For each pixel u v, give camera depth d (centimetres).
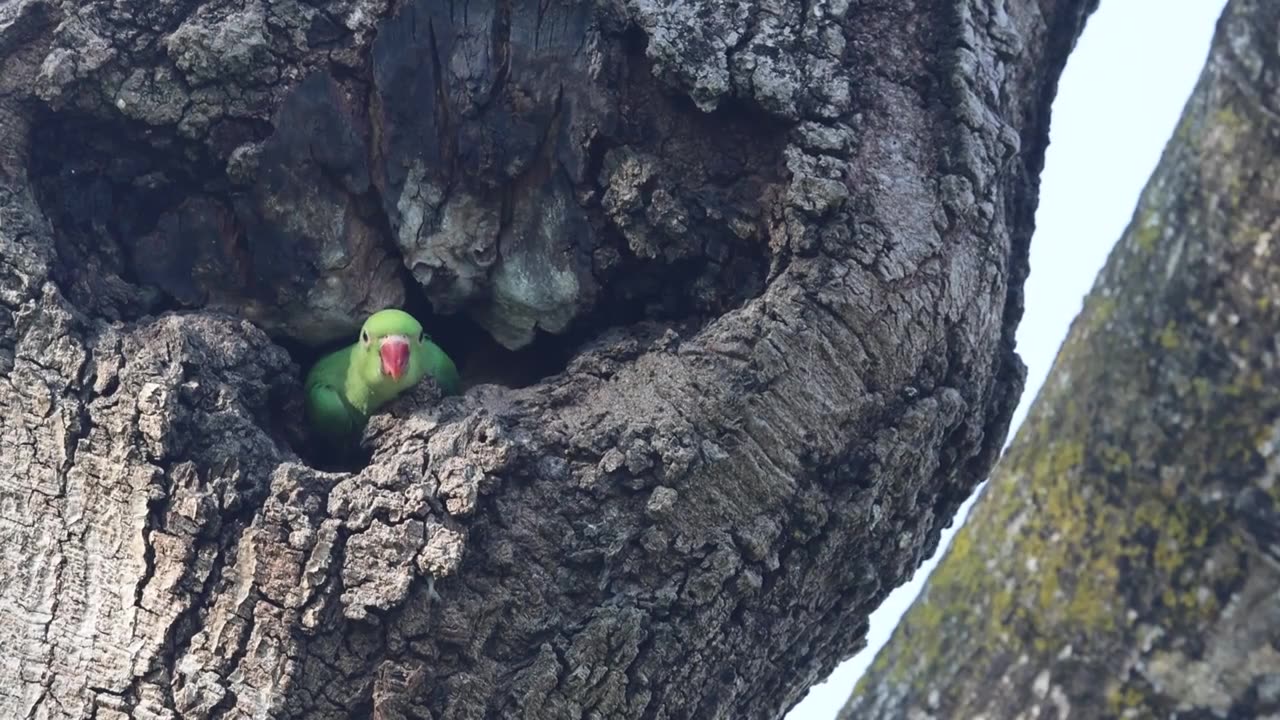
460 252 472
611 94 441
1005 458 262
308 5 446
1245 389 236
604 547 398
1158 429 240
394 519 385
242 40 437
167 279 461
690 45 427
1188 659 233
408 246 471
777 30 434
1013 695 242
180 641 379
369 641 380
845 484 421
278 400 459
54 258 419
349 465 514
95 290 439
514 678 390
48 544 388
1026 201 487
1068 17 493
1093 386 249
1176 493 237
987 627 248
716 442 410
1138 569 237
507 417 422
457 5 448
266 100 446
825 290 417
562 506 402
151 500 383
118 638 380
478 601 389
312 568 377
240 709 372
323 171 459
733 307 453
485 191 462
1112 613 238
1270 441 232
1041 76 493
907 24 448
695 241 449
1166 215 251
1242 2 252
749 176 446
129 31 432
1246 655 230
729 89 427
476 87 446
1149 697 234
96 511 387
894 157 433
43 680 381
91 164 448
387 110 452
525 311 483
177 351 404
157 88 436
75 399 392
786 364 414
